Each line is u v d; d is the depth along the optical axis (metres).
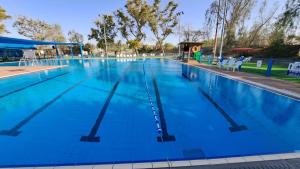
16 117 4.25
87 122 3.95
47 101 5.50
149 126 3.72
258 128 3.54
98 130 3.54
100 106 5.00
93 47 43.16
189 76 9.86
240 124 3.74
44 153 2.72
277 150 2.70
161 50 40.38
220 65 12.10
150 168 2.08
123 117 4.21
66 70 12.69
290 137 3.12
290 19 17.22
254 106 4.77
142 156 2.62
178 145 2.93
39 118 4.18
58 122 3.94
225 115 4.26
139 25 35.00
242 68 11.59
